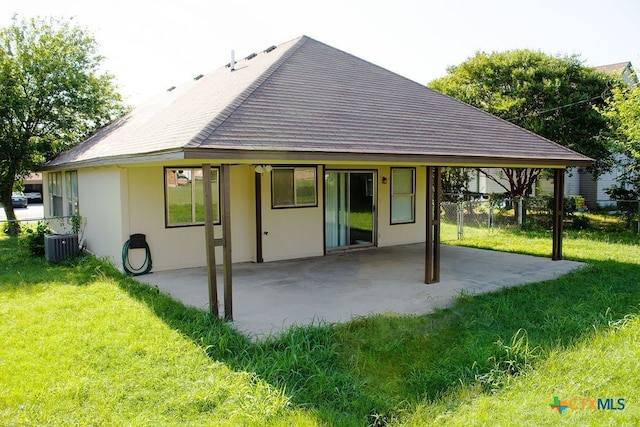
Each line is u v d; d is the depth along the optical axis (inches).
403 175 489.1
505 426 142.6
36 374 173.5
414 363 189.8
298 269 367.2
